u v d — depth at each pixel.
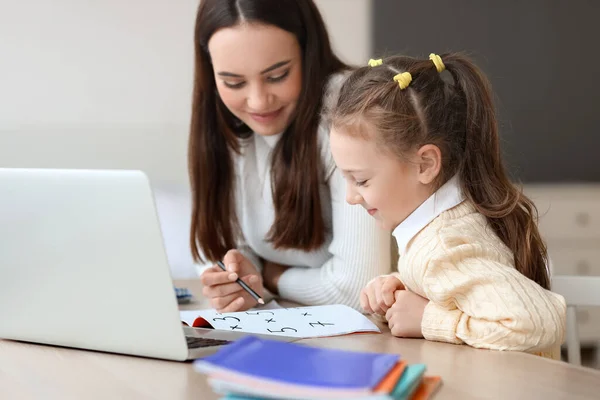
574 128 3.12
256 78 1.60
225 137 1.79
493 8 3.05
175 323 0.99
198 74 1.74
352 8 3.01
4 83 2.77
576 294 1.49
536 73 3.09
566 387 0.91
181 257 2.34
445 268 1.17
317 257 1.74
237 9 1.57
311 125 1.64
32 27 2.77
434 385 0.88
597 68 3.11
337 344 1.15
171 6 2.86
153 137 2.88
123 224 0.99
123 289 1.01
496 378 0.95
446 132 1.26
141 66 2.86
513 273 1.14
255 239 1.83
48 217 1.04
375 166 1.23
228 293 1.52
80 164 2.84
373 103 1.22
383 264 1.60
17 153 2.80
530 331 1.08
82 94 2.83
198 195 1.81
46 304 1.08
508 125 3.09
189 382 0.93
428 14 3.03
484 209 1.26
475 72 1.31
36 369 1.00
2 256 1.09
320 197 1.68
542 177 3.11
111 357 1.05
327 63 1.67
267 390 0.76
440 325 1.16
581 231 3.11
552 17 3.08
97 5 2.81
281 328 1.23
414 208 1.26
